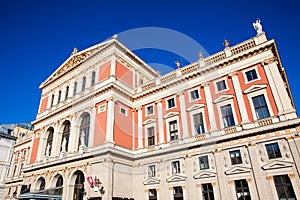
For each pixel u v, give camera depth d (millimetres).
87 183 25109
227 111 23734
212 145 22891
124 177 25812
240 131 21312
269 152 19828
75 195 26734
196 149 23891
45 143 35375
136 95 31859
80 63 35906
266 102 21406
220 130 23031
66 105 33312
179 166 24719
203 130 24734
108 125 26531
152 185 25578
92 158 25938
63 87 37531
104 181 23594
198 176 22656
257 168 19703
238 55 24219
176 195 23703
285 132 19328
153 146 27594
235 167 20750
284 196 18078
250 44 24406
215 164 22172
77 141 30219
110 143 25266
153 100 30438
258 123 21109
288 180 18266
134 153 28578
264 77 22312
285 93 20578
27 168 34000
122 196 24656
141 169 27078
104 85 29203
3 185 51812
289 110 19828
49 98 39438
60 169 28938
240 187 20266
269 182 18875
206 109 25141
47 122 36312
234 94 23672
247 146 20812
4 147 55344
